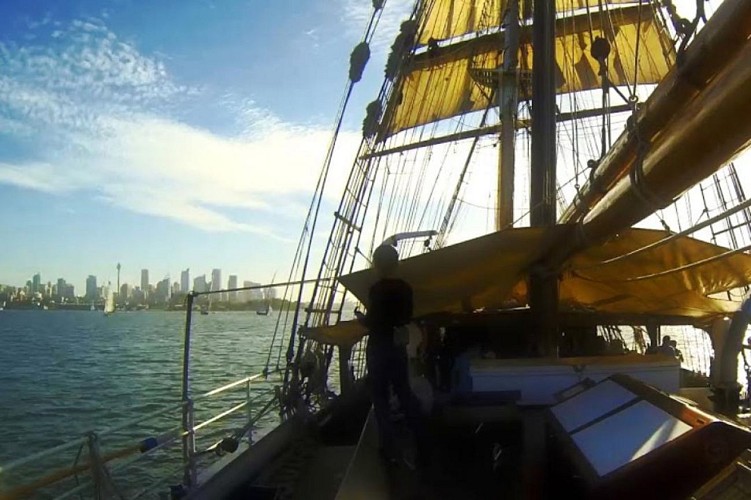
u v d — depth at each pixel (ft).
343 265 33.96
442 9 77.25
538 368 20.02
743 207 8.74
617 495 11.41
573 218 19.63
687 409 12.28
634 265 25.25
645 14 52.70
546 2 25.16
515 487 16.34
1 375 138.72
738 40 8.37
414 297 25.70
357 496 12.93
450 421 18.37
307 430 28.81
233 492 20.98
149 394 109.81
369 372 15.88
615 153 13.55
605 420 14.30
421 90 80.28
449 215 65.67
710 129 8.40
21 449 71.41
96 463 16.65
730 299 29.86
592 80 59.52
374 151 36.70
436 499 15.99
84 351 199.93
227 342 229.66
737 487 9.55
